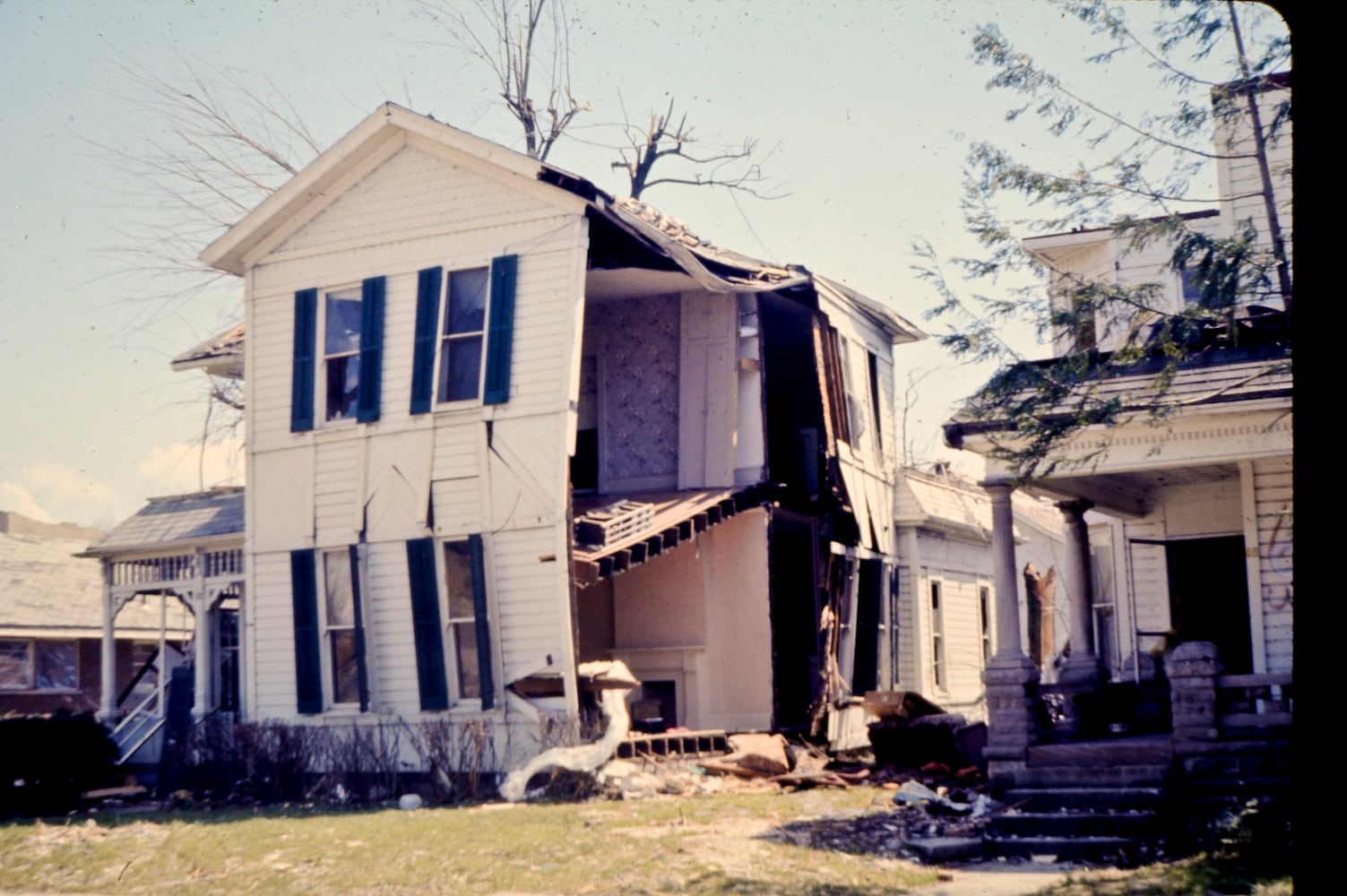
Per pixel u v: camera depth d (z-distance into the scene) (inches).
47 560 1370.6
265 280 830.5
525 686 723.4
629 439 874.8
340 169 798.5
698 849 489.4
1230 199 540.7
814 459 910.4
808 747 804.6
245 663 900.0
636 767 682.2
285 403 814.5
